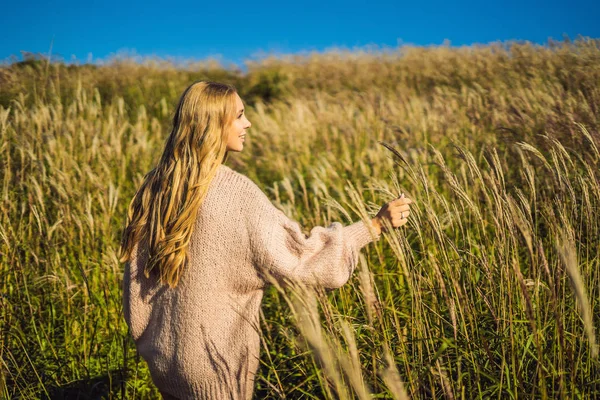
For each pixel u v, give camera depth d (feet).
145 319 7.63
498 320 7.38
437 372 7.11
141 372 11.17
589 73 31.58
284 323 11.74
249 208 7.01
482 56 46.01
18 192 16.49
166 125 31.65
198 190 7.00
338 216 15.19
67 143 21.59
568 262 5.29
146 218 7.39
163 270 7.06
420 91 41.75
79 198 16.29
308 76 49.01
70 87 34.53
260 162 24.26
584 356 7.71
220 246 6.98
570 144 14.92
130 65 44.78
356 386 5.00
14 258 12.89
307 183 20.70
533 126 18.67
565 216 8.11
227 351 7.17
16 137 19.71
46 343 11.75
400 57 51.34
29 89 30.60
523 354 7.27
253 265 6.99
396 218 7.26
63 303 12.25
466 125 23.88
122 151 22.65
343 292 10.43
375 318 8.23
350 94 43.80
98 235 15.05
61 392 10.46
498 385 7.04
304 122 28.71
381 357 7.69
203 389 7.23
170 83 42.93
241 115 7.65
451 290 7.97
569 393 7.15
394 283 11.76
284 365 10.37
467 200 8.39
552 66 37.76
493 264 8.59
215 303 7.09
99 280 13.09
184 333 7.18
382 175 19.44
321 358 5.21
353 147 25.23
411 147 21.35
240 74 50.06
